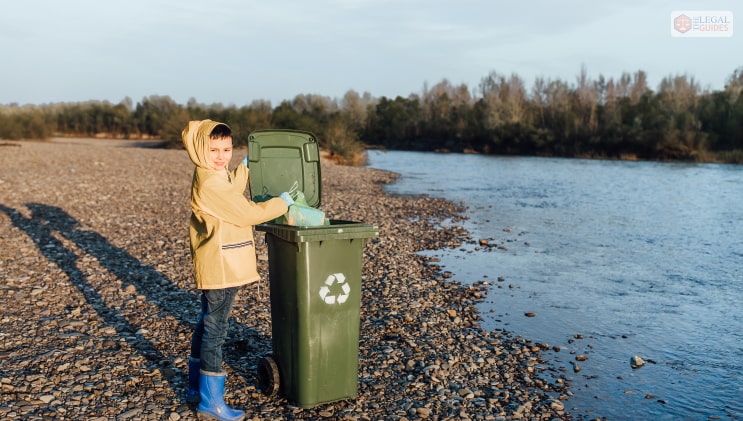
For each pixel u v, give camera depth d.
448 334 6.82
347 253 4.54
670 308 8.37
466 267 10.66
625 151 56.22
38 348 5.62
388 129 80.25
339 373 4.67
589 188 26.05
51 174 19.67
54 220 12.12
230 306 4.34
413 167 39.94
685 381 5.82
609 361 6.30
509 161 49.44
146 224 12.31
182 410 4.52
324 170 29.77
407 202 19.48
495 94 81.12
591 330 7.34
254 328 6.48
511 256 11.72
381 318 7.19
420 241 12.95
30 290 7.50
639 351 6.66
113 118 71.31
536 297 8.80
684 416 5.05
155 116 67.56
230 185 4.19
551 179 30.81
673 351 6.67
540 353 6.45
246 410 4.58
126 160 27.00
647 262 11.34
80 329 6.25
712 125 57.19
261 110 51.06
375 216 16.05
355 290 4.64
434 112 82.00
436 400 4.97
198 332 4.50
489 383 5.51
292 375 4.61
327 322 4.53
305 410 4.62
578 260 11.46
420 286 8.89
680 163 47.12
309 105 91.19
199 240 4.24
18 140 44.19
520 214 17.78
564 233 14.52
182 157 30.72
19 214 12.49
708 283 9.81
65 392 4.70
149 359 5.51
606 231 14.88
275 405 4.67
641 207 19.56
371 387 5.16
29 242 10.09
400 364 5.73
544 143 61.62
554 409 5.05
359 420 4.52
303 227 4.32
